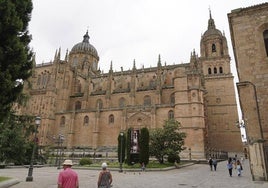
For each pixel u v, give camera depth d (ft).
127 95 250.37
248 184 60.03
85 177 83.76
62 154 181.47
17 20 49.21
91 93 268.62
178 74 208.23
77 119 238.89
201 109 193.67
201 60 275.39
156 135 140.05
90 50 340.59
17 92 53.26
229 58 269.03
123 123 215.51
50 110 247.50
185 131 191.31
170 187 58.95
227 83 260.42
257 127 67.87
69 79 278.87
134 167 119.44
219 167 134.62
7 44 49.37
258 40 75.51
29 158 142.41
